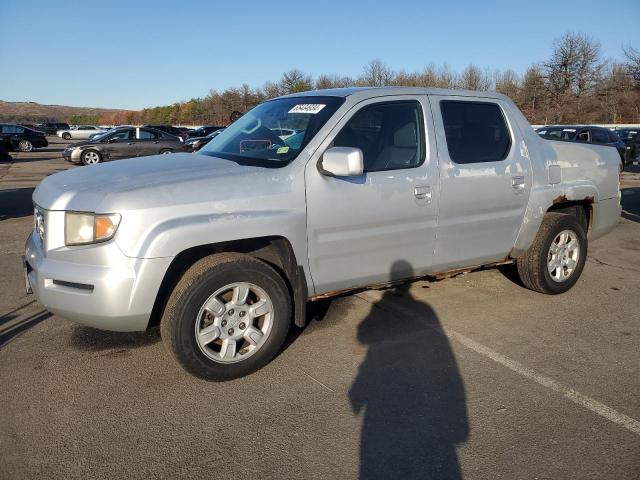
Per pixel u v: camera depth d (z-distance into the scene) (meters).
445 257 4.34
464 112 4.41
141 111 93.06
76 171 3.77
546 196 4.80
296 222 3.50
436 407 3.23
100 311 3.10
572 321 4.61
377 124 3.93
